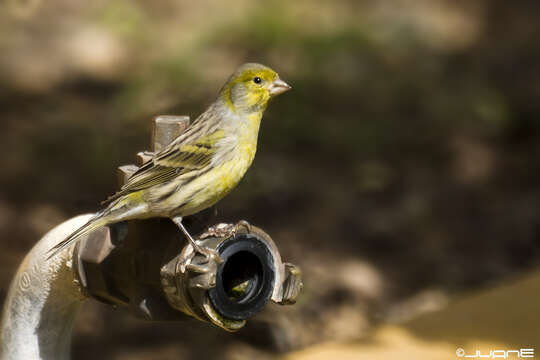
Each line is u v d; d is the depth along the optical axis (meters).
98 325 10.56
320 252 12.40
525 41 18.94
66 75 17.44
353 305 11.34
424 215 13.48
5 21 19.20
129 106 14.98
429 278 12.06
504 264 12.42
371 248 12.66
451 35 19.38
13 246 12.12
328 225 12.98
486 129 15.84
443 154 15.17
